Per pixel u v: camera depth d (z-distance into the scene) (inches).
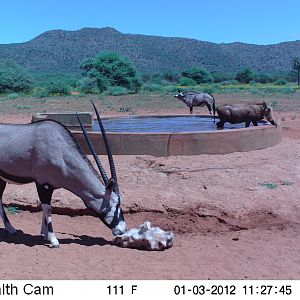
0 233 243.1
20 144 222.1
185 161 354.6
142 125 503.2
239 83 3036.4
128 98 1360.7
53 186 223.5
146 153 369.4
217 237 242.8
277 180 310.7
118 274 192.5
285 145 425.1
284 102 1144.8
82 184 220.7
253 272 196.1
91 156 372.2
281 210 263.3
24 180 226.4
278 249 223.0
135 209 265.6
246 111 447.5
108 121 540.4
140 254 215.9
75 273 193.3
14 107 1047.6
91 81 1726.1
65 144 220.7
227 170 328.5
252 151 390.6
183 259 210.5
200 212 259.1
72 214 268.4
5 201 278.2
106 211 221.8
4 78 1717.5
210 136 371.2
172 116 577.3
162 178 315.3
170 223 256.8
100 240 235.8
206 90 1657.2
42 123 222.4
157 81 2869.1
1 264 202.1
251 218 257.3
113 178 220.1
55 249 220.4
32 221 264.4
